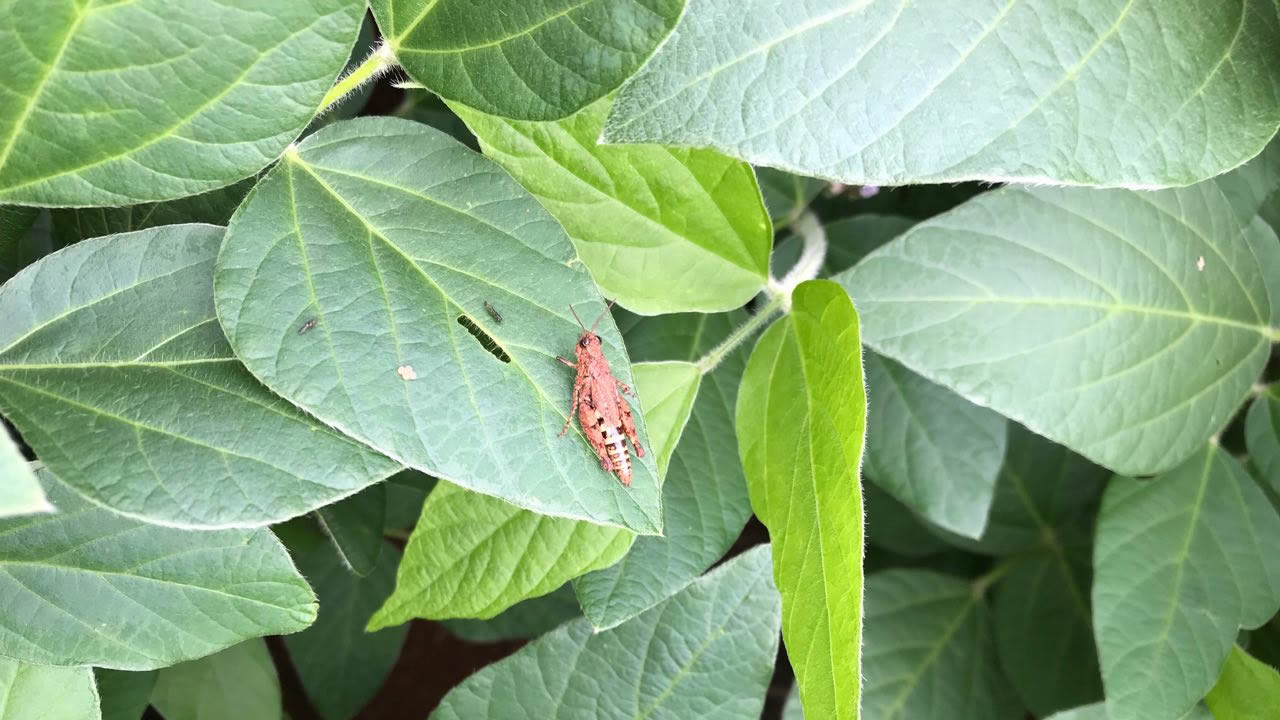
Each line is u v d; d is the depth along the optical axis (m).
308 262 0.18
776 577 0.21
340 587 0.35
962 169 0.19
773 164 0.19
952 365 0.24
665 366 0.23
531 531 0.22
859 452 0.19
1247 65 0.21
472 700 0.24
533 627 0.35
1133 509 0.26
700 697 0.24
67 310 0.18
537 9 0.18
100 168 0.17
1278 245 0.28
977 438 0.30
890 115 0.19
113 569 0.19
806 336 0.22
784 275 0.31
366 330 0.18
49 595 0.19
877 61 0.19
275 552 0.20
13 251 0.22
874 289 0.24
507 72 0.18
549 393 0.18
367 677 0.35
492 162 0.19
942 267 0.24
